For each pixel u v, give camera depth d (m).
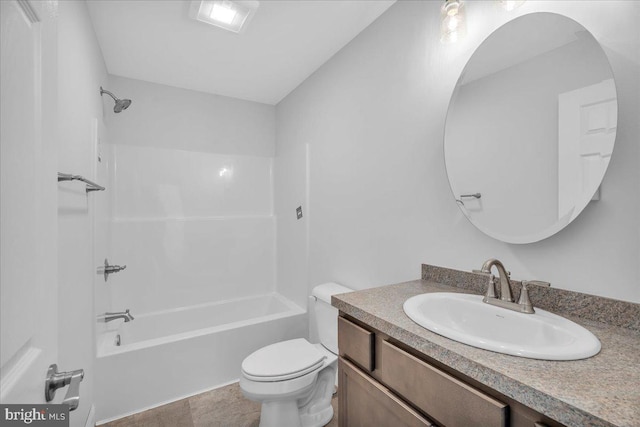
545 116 1.04
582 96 0.95
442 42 1.29
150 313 2.62
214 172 2.98
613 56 0.89
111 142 2.52
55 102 0.64
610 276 0.90
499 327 1.00
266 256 3.20
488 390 0.68
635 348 0.73
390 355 0.94
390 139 1.72
